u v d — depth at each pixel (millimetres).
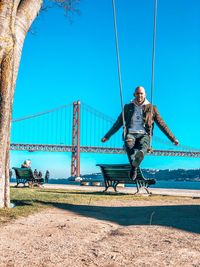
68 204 6969
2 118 5551
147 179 11414
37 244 3555
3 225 4395
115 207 6910
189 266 2904
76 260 3033
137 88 5820
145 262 2996
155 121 5918
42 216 5180
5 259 3018
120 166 11617
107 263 2965
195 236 4020
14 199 7379
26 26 6207
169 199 9117
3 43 5570
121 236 3982
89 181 23953
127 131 5828
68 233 4082
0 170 5645
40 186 16688
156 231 4270
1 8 5648
